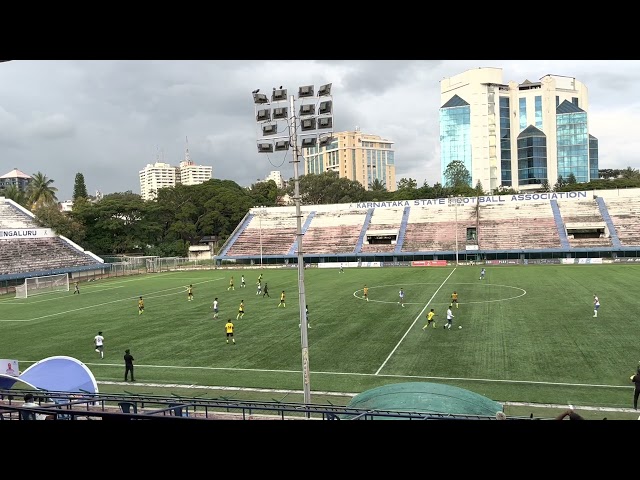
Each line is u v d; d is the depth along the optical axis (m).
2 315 48.84
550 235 86.50
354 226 102.69
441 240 92.25
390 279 66.31
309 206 112.19
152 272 91.88
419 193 134.88
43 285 67.25
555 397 21.86
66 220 92.44
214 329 38.47
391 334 34.34
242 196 129.25
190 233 122.00
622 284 53.03
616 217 87.00
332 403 22.23
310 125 21.27
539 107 176.00
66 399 16.41
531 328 34.09
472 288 54.34
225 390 24.53
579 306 41.19
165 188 127.31
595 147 184.75
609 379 23.84
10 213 90.88
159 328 39.72
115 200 113.31
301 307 21.11
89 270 84.44
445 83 189.00
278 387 24.75
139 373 27.97
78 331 39.72
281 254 97.88
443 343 31.33
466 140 179.12
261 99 21.81
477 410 14.55
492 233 90.69
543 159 173.50
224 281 72.44
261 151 21.92
